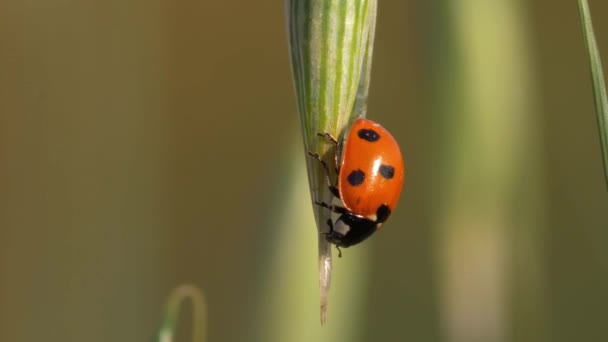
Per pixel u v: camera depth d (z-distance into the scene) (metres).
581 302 0.21
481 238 0.15
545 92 0.22
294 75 0.14
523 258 0.16
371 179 0.16
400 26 0.22
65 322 0.23
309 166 0.14
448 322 0.16
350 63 0.14
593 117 0.22
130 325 0.23
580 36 0.23
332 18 0.14
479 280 0.16
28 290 0.23
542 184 0.16
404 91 0.21
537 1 0.23
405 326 0.23
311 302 0.16
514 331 0.16
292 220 0.15
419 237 0.22
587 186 0.22
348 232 0.16
